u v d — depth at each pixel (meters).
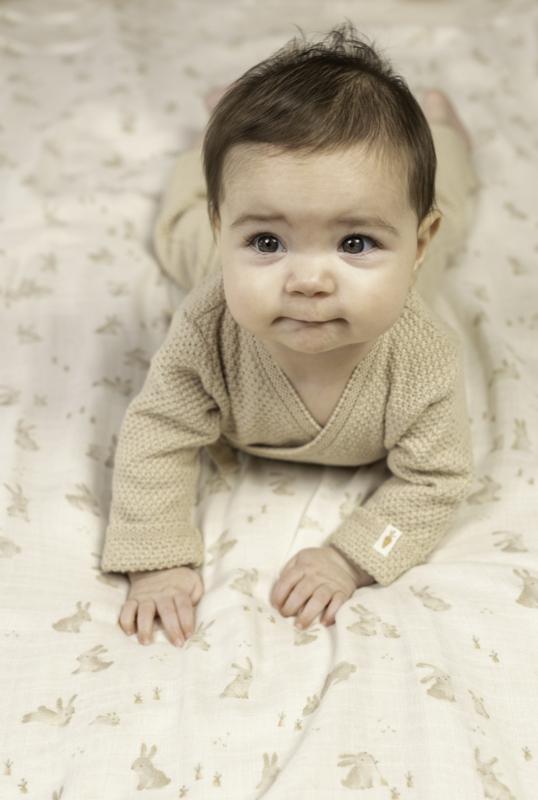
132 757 0.90
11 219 1.65
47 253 1.58
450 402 1.10
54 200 1.69
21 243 1.59
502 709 0.95
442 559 1.16
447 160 1.62
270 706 0.95
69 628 1.05
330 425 1.13
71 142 1.84
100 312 1.48
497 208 1.71
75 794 0.87
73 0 2.31
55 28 2.22
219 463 1.27
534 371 1.43
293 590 1.10
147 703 0.96
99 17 2.23
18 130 1.85
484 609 1.05
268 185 0.87
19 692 0.97
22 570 1.11
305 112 0.88
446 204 1.57
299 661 1.00
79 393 1.35
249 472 1.27
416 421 1.11
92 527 1.19
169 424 1.14
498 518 1.20
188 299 1.12
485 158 1.81
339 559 1.15
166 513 1.14
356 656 0.98
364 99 0.90
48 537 1.17
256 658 1.00
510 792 0.86
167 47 2.15
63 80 2.00
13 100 1.93
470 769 0.87
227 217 0.92
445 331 1.13
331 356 1.05
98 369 1.38
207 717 0.93
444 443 1.12
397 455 1.15
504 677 0.98
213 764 0.89
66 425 1.30
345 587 1.12
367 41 2.08
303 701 0.95
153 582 1.13
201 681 0.97
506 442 1.29
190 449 1.17
